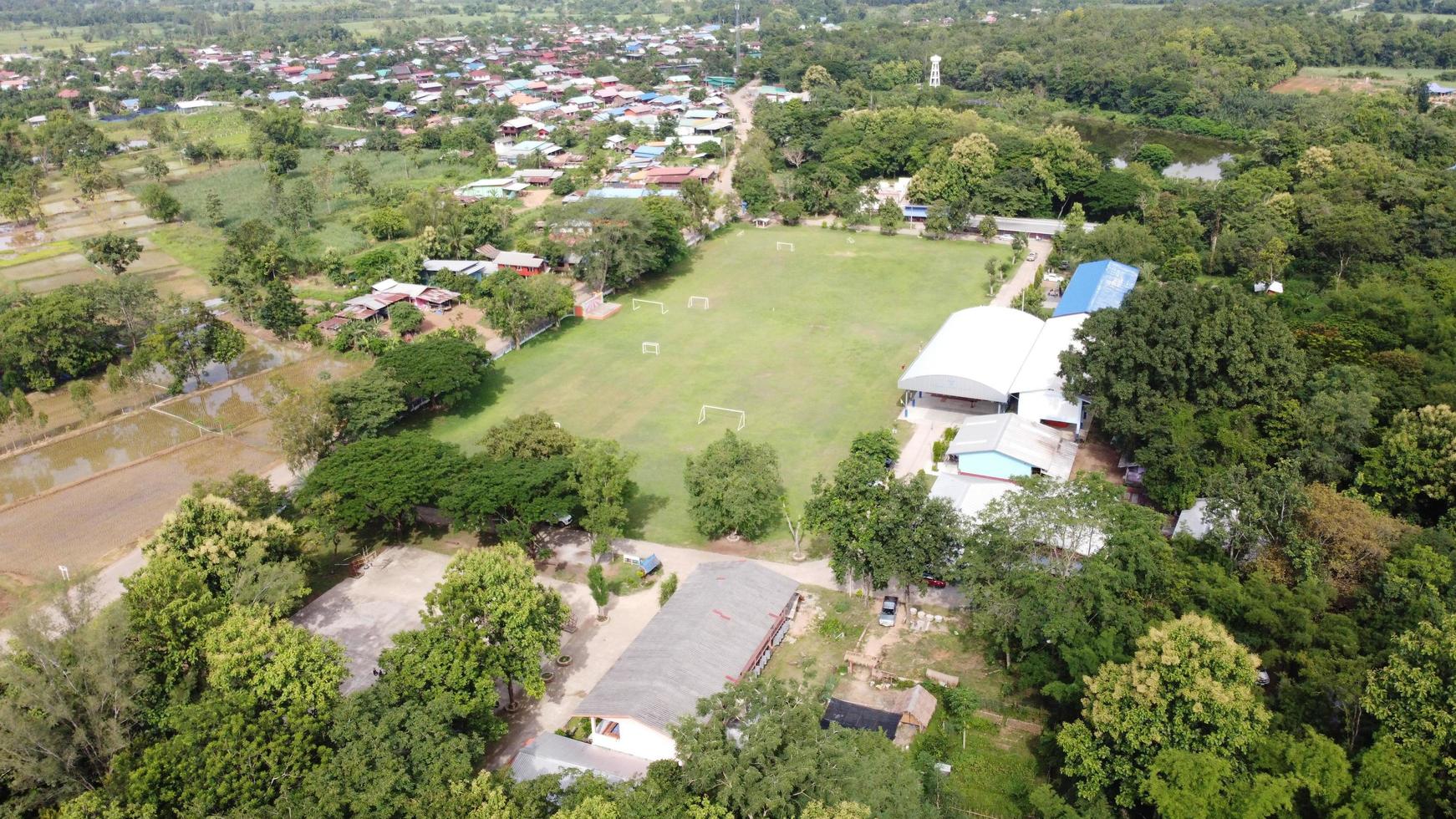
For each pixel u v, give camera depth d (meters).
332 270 145.75
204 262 157.50
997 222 168.75
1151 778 47.00
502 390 110.81
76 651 51.88
